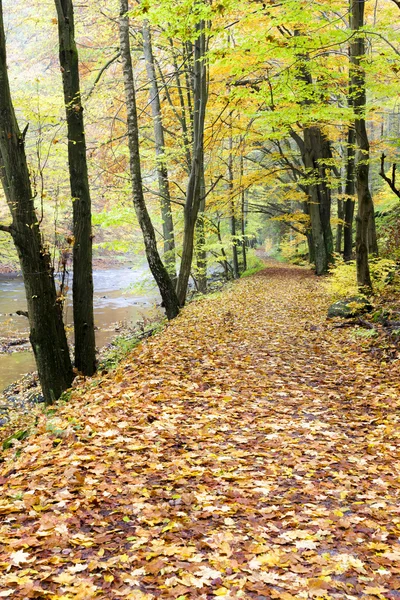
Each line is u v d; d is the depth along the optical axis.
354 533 3.74
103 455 4.89
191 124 20.23
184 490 4.36
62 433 5.54
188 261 16.45
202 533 3.66
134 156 13.84
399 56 11.52
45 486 4.21
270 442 5.68
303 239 40.19
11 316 24.16
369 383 8.07
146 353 9.81
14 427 10.15
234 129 20.38
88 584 2.93
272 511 4.06
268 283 23.97
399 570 3.25
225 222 34.12
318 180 21.55
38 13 16.84
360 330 11.42
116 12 19.05
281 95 12.57
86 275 10.30
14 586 2.88
